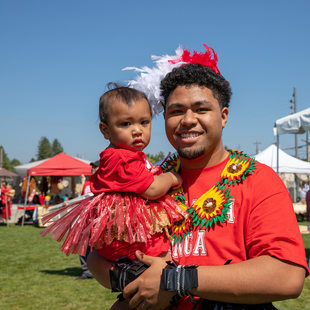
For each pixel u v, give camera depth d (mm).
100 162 1825
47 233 1833
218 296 1337
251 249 1425
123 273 1546
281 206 1426
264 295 1297
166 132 1745
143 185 1633
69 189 24516
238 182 1556
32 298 5156
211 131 1624
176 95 1653
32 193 16375
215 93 1647
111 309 1717
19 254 8617
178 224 1664
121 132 1798
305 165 15469
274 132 10102
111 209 1678
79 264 7441
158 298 1414
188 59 1920
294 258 1316
